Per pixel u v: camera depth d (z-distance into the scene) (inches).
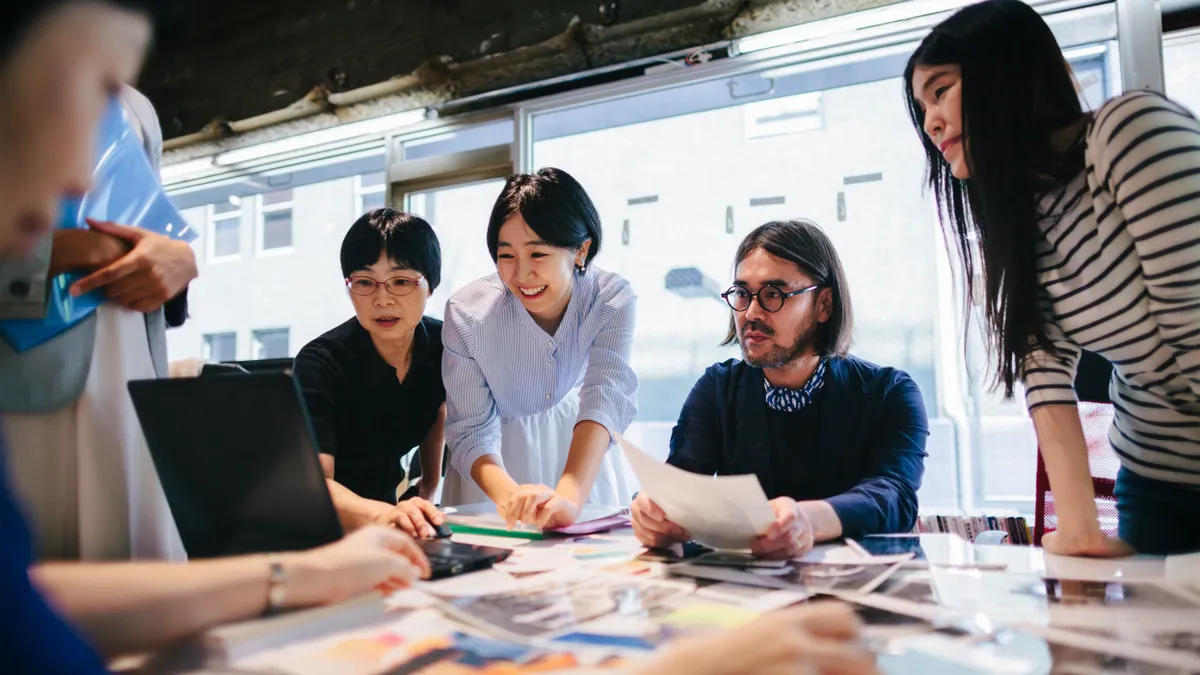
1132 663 20.7
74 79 14.2
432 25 114.9
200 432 31.0
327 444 55.8
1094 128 34.7
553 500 45.3
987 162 36.9
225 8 135.4
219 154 139.4
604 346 61.4
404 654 22.7
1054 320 40.5
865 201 197.2
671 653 16.2
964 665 20.8
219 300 292.0
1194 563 33.1
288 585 25.0
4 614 12.1
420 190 121.5
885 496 44.6
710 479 32.6
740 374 57.5
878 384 53.2
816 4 88.7
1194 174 31.9
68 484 33.4
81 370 33.1
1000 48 36.0
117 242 34.2
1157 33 75.2
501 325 62.3
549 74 107.6
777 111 207.6
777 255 52.1
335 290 278.4
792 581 31.6
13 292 30.9
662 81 101.1
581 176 231.3
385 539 31.0
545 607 28.0
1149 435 41.6
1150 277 33.4
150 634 21.9
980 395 155.5
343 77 122.1
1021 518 68.8
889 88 193.6
